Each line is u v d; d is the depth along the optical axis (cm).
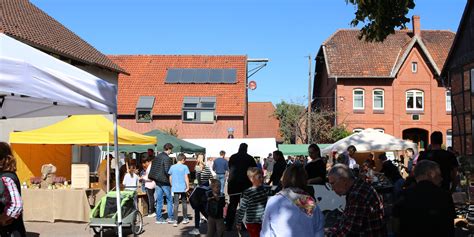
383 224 526
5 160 559
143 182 1597
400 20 1102
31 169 1875
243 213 820
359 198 518
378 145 1894
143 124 3856
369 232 515
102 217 1101
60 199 1328
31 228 1235
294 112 4941
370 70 3994
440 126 3934
